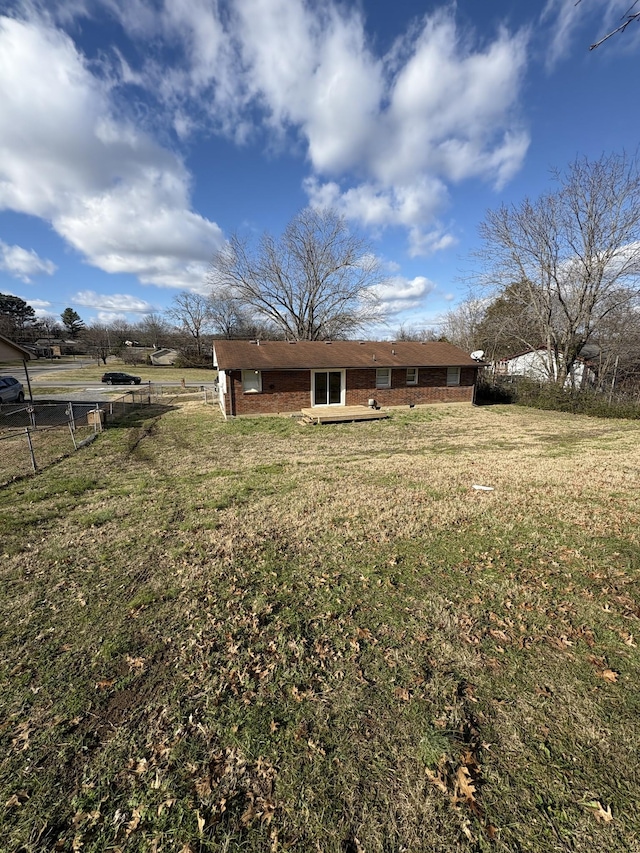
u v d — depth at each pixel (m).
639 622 3.35
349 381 19.05
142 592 4.00
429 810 1.96
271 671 2.92
